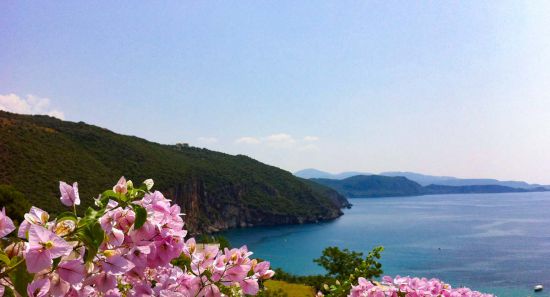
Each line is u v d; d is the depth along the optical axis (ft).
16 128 319.06
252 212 573.33
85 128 442.50
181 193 463.01
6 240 6.31
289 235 460.96
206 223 494.18
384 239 411.13
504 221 571.28
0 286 6.16
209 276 8.89
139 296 8.04
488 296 14.94
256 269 9.21
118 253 7.06
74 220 6.61
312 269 277.85
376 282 13.75
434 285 13.94
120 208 7.09
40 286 6.03
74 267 6.29
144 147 492.54
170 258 7.50
